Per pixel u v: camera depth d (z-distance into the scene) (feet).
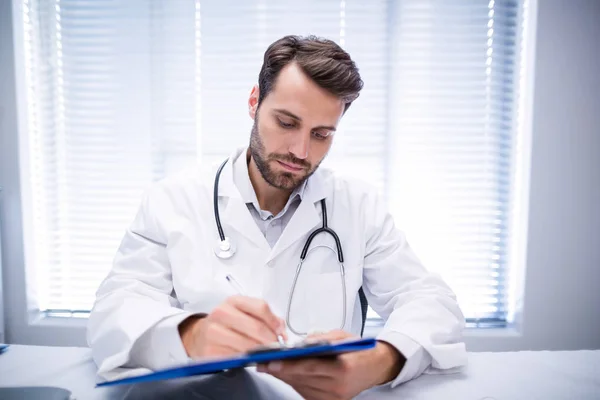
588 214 5.13
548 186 5.09
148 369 2.33
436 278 3.15
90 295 5.49
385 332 2.60
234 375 2.36
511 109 5.32
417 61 5.23
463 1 5.18
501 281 5.49
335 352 1.69
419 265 3.27
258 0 5.17
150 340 2.33
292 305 3.14
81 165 5.37
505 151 5.35
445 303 2.91
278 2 5.17
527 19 5.12
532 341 5.29
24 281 5.26
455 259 5.41
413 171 5.36
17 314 5.31
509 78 5.30
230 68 5.25
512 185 5.38
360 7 5.17
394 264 3.26
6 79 5.04
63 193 5.39
